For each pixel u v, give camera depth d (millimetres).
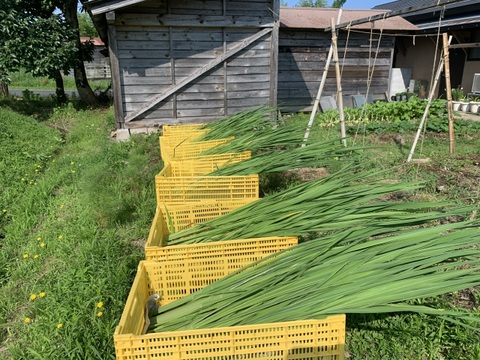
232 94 7941
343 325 1678
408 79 12578
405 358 2131
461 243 1854
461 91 10992
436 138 7121
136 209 4117
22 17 9523
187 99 7766
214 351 1689
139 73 7430
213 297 2121
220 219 2912
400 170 5160
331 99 10500
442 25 10438
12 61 9266
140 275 2170
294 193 2803
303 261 2078
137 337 1646
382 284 1735
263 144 4098
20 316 2615
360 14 11828
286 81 10375
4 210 4090
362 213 2393
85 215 3947
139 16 7094
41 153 6352
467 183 4656
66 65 10188
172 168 3994
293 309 1789
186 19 7277
